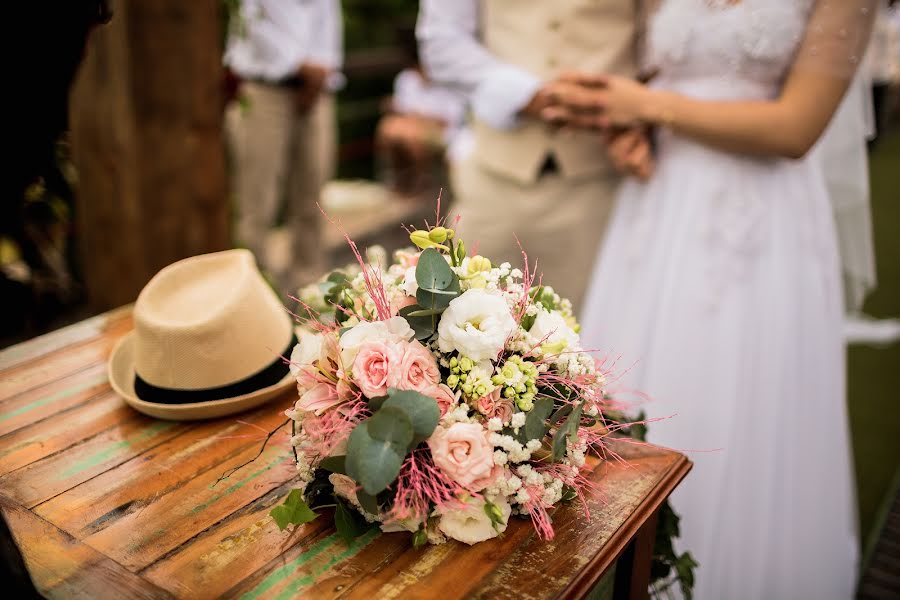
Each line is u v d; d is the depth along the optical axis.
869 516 2.34
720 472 1.64
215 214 2.17
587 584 0.88
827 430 1.70
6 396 1.28
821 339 1.67
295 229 3.53
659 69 1.71
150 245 2.13
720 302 1.63
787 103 1.49
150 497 1.03
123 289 2.22
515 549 0.92
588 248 1.95
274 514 0.92
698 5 1.53
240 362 1.21
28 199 2.24
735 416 1.63
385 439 0.82
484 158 1.96
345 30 5.72
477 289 0.91
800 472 1.68
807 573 1.70
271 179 3.21
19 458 1.11
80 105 2.01
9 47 0.79
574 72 1.70
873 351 3.42
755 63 1.51
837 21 1.41
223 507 1.00
